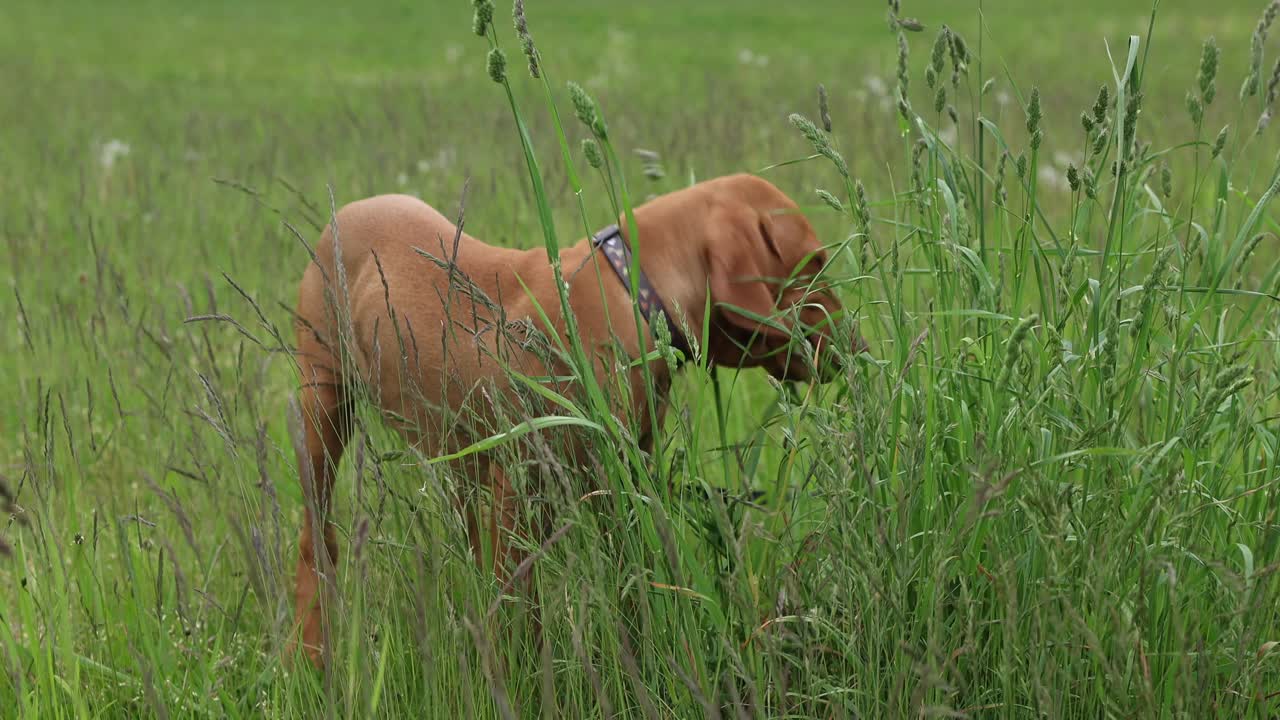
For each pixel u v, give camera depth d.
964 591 2.22
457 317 2.87
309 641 3.01
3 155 8.73
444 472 2.52
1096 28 19.88
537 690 2.70
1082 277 2.74
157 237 6.22
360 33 20.72
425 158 6.92
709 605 2.29
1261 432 2.55
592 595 2.32
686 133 6.80
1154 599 2.24
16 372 4.67
